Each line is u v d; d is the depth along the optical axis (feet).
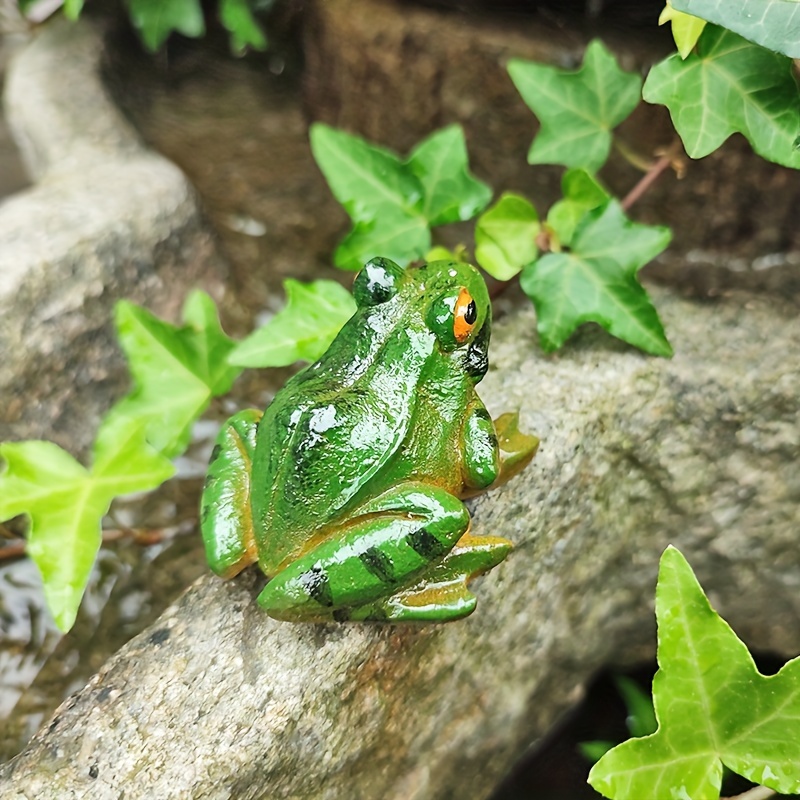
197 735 1.14
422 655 1.23
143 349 1.31
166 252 1.47
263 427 1.17
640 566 1.37
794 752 1.14
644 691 1.41
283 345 1.27
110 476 1.25
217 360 1.33
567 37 1.42
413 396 1.16
